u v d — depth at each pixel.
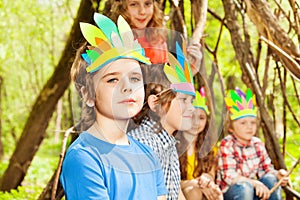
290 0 3.85
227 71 6.68
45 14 12.40
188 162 3.55
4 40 13.21
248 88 4.27
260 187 3.83
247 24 4.94
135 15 3.72
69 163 2.19
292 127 9.30
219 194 3.54
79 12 5.41
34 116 6.85
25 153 6.98
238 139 4.04
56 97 6.66
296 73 3.80
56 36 13.66
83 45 2.28
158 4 4.14
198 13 4.24
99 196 2.15
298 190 5.49
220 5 5.48
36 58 14.77
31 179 9.38
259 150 4.07
